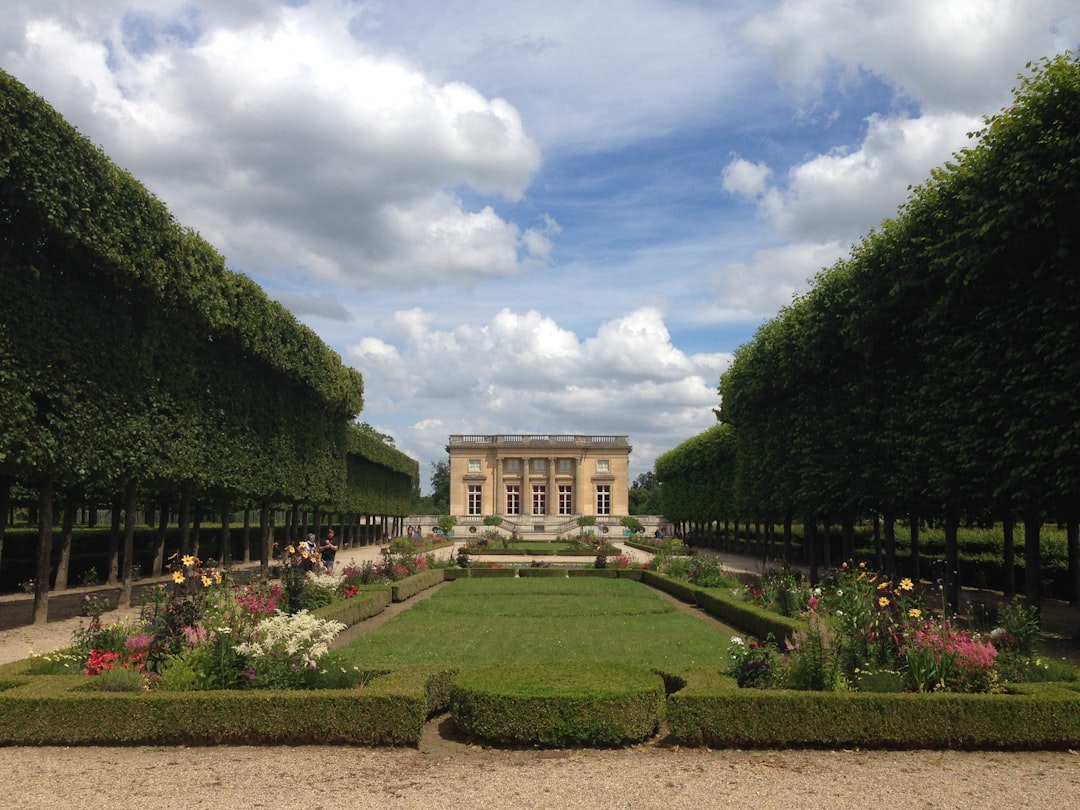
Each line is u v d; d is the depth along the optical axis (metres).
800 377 27.20
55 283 17.89
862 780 8.05
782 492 29.33
